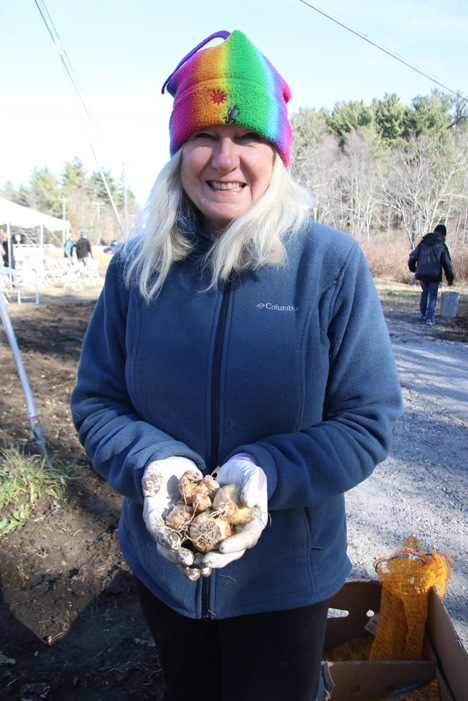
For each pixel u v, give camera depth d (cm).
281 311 116
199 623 125
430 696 163
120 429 120
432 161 2917
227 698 122
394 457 409
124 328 132
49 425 438
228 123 110
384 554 285
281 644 118
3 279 1394
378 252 1839
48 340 791
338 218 3422
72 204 6431
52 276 1753
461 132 3278
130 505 129
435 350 751
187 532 96
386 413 116
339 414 118
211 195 117
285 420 114
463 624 234
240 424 115
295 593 116
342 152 3775
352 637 206
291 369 113
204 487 100
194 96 112
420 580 178
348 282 116
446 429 463
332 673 169
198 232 123
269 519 115
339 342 115
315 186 3378
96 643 226
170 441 115
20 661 217
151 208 125
